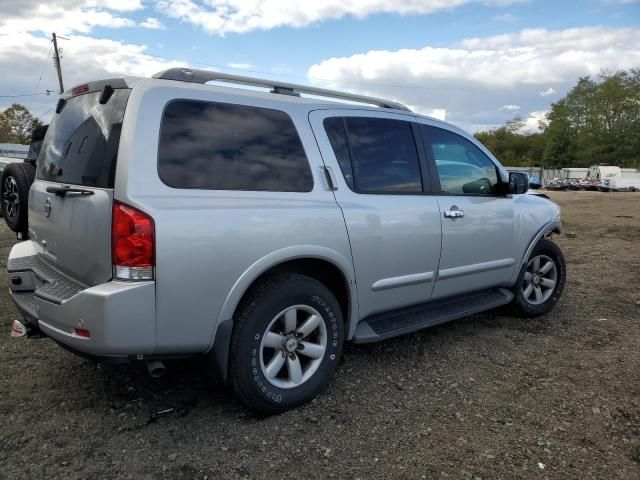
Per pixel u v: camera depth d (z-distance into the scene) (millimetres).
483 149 4605
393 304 3760
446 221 4000
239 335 2893
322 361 3270
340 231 3293
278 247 2977
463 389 3520
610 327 4887
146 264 2562
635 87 81312
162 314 2619
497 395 3439
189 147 2824
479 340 4465
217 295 2764
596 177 55969
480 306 4438
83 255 2803
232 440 2840
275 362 3066
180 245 2625
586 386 3598
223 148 2955
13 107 55719
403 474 2582
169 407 3174
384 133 3809
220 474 2551
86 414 3068
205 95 2977
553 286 5207
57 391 3342
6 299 5309
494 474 2594
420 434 2949
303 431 2951
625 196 32281
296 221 3070
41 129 4941
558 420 3127
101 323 2518
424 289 3943
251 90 3275
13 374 3572
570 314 5289
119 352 2564
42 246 3375
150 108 2740
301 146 3293
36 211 3471
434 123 4227
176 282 2627
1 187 4438
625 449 2832
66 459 2631
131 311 2539
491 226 4414
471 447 2826
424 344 4332
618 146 82000
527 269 5012
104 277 2664
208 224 2717
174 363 3793
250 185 3002
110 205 2604
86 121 3086
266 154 3121
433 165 4066
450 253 4059
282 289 3016
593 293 6137
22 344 4109
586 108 87250
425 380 3646
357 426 3020
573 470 2635
